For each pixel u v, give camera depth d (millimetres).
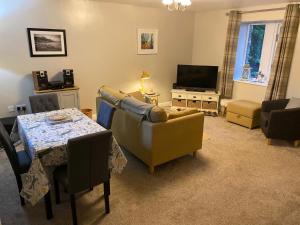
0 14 3709
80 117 2816
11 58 3945
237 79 5469
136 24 5090
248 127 4516
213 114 5426
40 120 2711
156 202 2438
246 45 5359
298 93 4289
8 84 4020
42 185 2008
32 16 3961
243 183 2773
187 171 3027
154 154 2852
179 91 5445
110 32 4805
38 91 3918
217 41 5566
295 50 4203
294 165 3193
